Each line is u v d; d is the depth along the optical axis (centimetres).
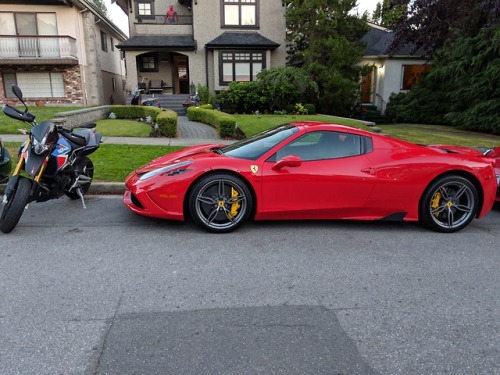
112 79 2538
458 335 254
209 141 1048
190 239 411
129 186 439
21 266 339
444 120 1831
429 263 367
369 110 2125
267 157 432
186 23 2153
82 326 254
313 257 374
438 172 444
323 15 1669
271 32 2077
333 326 260
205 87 1920
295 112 1709
